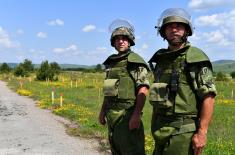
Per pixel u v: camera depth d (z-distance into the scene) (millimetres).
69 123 14641
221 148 9141
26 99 27297
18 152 9523
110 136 5289
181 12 3908
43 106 21312
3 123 14766
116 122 5133
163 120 3951
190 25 3924
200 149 3746
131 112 5090
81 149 9820
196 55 3779
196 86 3760
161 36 4078
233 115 18578
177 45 3951
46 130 12938
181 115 3820
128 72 5078
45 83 50188
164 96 3891
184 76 3830
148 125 13961
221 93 36156
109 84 5152
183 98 3811
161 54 3975
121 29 5148
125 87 5070
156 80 4051
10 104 23312
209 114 3703
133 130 5070
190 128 3801
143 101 4973
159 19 4035
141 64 5020
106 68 5398
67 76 72938
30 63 87688
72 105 21328
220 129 13633
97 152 9477
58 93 32656
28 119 16031
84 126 13430
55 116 17156
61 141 10914
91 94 32281
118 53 5285
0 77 71062
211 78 3730
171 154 3873
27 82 52188
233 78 78750
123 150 5117
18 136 11766
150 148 9234
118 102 5125
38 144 10500
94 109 19766
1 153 9422
